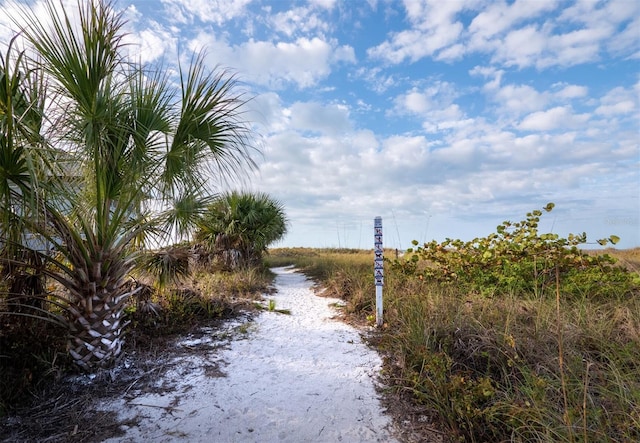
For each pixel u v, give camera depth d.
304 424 2.82
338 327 5.41
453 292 6.22
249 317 5.69
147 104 3.75
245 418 2.90
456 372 3.46
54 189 2.96
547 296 5.62
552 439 2.33
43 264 3.63
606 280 5.91
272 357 4.18
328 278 9.25
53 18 3.04
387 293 6.48
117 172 3.57
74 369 3.52
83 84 3.09
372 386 3.47
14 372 3.25
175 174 3.94
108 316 3.63
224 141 4.29
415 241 8.22
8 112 2.56
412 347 3.97
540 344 3.70
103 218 3.51
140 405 3.07
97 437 2.63
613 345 3.59
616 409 2.65
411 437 2.66
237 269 9.58
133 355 4.03
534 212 7.46
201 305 5.59
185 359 4.02
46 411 2.96
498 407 2.66
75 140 3.05
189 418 2.89
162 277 4.90
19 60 2.74
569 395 2.83
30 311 3.67
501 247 7.40
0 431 2.68
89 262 3.47
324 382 3.55
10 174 2.72
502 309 4.84
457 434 2.62
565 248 6.93
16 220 3.06
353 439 2.63
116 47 3.34
